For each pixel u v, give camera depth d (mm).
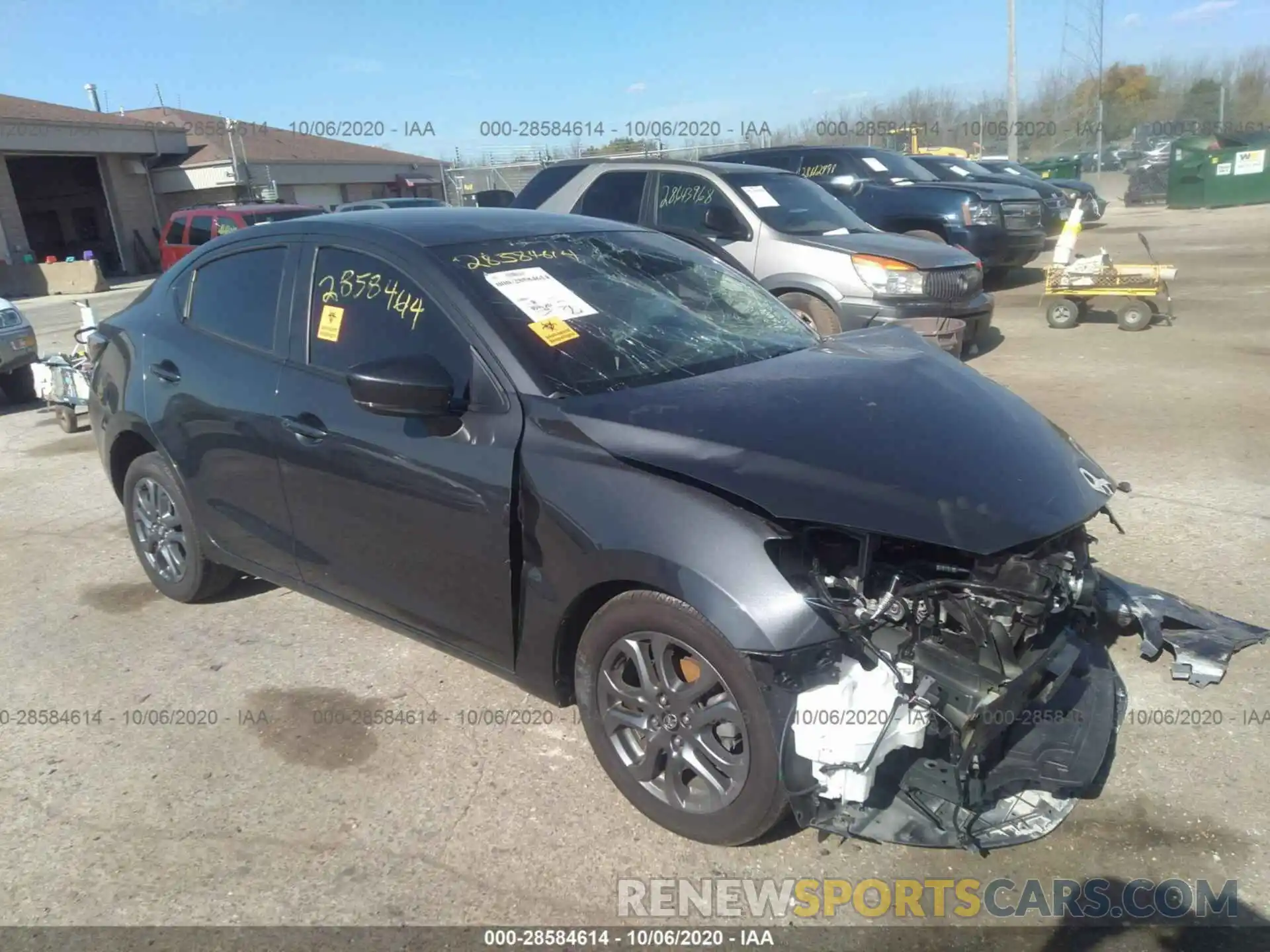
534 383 3086
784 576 2553
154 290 4637
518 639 3123
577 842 2908
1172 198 24844
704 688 2699
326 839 2965
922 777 2635
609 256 3904
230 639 4285
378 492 3369
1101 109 35844
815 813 2619
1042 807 2848
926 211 11875
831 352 3689
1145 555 4582
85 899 2752
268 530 3920
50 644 4312
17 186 30234
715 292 3990
